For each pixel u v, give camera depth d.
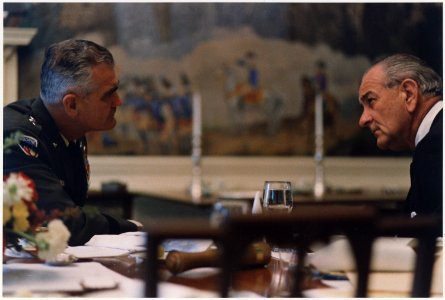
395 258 2.33
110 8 9.56
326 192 8.94
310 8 10.23
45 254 2.06
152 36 9.71
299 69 10.23
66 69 3.34
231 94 10.00
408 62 3.54
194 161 9.04
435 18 10.57
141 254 2.54
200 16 9.87
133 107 9.65
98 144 9.56
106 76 3.40
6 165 3.19
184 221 1.55
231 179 9.99
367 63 10.44
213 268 2.36
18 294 1.91
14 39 9.03
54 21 9.34
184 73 9.82
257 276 2.25
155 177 9.70
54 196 3.13
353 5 10.37
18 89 9.18
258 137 10.09
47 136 3.37
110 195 7.57
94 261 2.48
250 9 10.04
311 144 10.27
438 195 3.34
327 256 2.28
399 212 4.81
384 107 3.56
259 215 1.49
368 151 10.48
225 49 9.97
